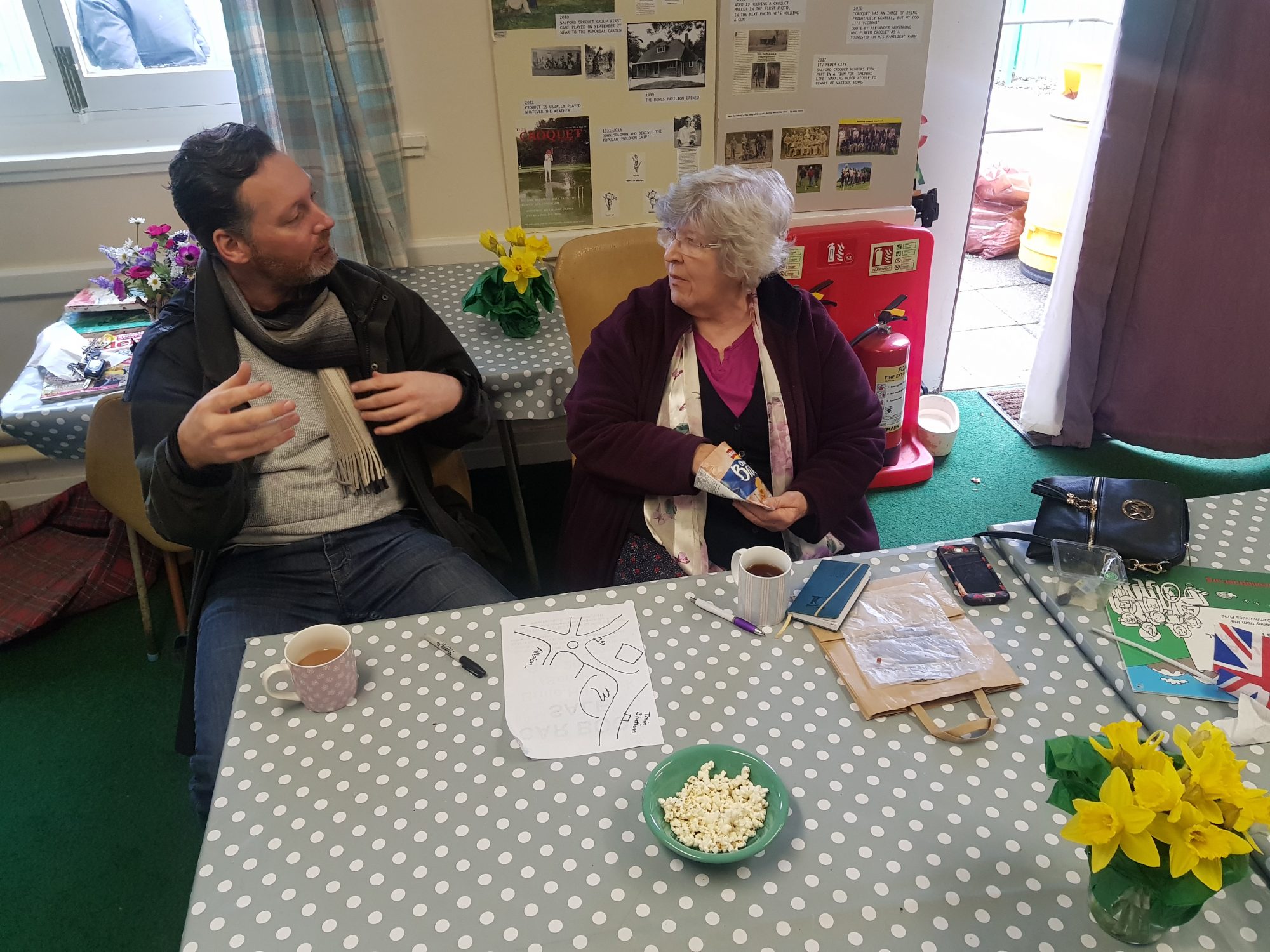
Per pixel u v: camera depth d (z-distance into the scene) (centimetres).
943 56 254
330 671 104
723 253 157
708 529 170
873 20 234
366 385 161
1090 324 260
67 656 218
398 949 81
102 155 226
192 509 140
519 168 236
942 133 265
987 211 430
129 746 193
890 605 120
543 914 84
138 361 152
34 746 194
